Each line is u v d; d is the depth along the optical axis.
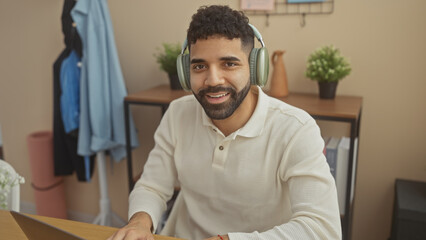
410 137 1.92
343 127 2.02
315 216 0.96
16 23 2.63
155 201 1.21
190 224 1.29
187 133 1.23
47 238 0.82
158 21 2.25
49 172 2.56
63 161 2.42
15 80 2.76
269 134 1.10
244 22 0.96
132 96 2.02
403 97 1.88
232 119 1.11
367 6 1.83
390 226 2.06
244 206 1.15
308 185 1.00
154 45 2.30
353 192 1.96
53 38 2.54
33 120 2.79
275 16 2.00
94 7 2.09
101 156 2.41
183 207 1.34
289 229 0.95
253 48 1.00
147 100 1.96
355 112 1.60
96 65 2.13
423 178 1.94
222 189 1.16
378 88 1.91
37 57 2.63
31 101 2.76
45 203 2.61
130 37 2.35
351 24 1.88
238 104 1.00
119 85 2.14
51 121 2.74
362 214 2.11
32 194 2.97
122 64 2.41
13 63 2.73
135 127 2.40
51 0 2.48
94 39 2.11
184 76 1.07
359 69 1.91
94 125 2.17
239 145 1.12
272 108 1.13
